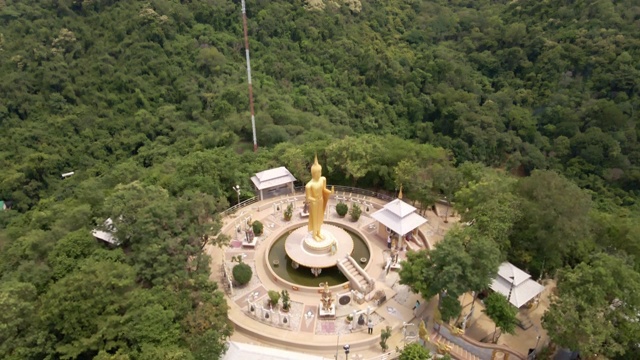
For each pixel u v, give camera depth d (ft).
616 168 264.31
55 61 351.25
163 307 111.96
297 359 109.70
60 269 128.06
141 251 128.26
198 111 333.01
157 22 367.86
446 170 182.29
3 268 145.07
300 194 203.10
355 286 142.31
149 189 160.25
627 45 309.63
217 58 362.53
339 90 366.63
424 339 119.24
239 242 168.76
